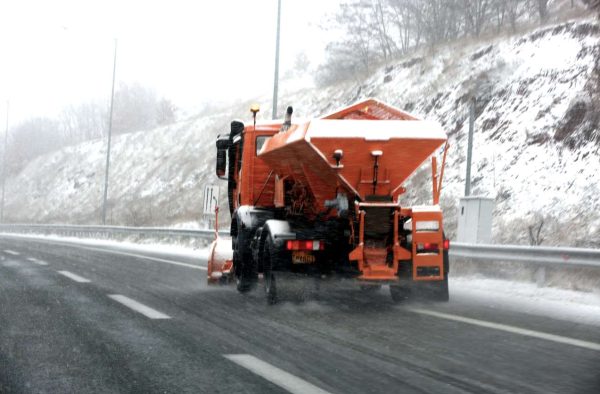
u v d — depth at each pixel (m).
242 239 11.83
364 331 7.80
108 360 6.31
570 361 6.20
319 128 9.62
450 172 23.09
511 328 7.95
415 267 9.76
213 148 48.22
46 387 5.40
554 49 24.31
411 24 37.62
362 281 9.71
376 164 9.81
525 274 13.24
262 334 7.62
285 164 10.91
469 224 15.23
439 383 5.44
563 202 17.91
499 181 20.67
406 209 9.88
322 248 9.91
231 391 5.26
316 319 8.73
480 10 31.33
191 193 43.66
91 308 9.58
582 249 11.02
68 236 43.06
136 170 57.34
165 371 5.89
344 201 9.98
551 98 22.08
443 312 9.31
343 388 5.30
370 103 11.09
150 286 12.66
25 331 7.77
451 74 28.53
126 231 33.62
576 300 10.57
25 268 16.16
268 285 10.20
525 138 21.45
